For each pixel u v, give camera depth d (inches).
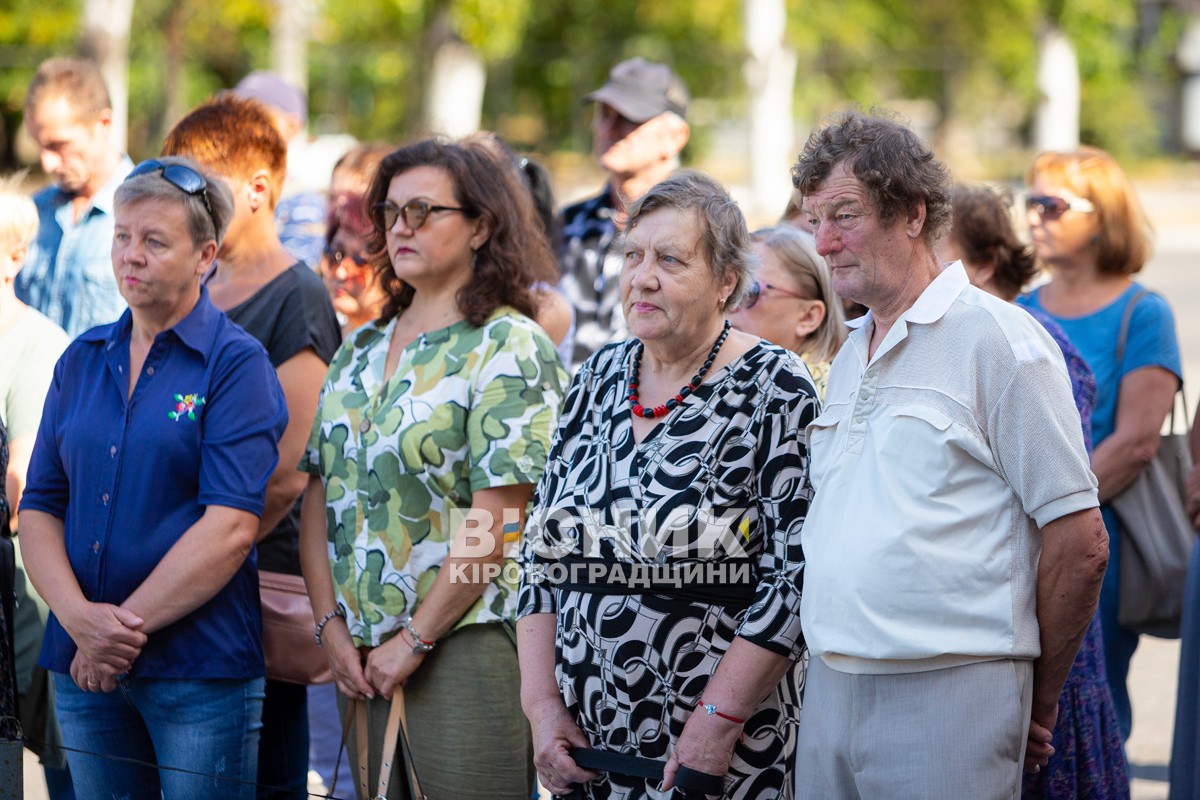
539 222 235.3
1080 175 280.2
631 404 189.2
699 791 176.7
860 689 168.6
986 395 165.3
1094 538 164.6
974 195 268.4
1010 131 2224.4
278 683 251.8
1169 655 389.1
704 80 1621.6
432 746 213.8
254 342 222.4
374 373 222.1
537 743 188.1
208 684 217.5
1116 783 223.5
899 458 166.7
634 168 344.2
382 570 213.3
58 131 296.7
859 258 169.0
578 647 186.2
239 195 253.8
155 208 212.2
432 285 221.5
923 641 163.3
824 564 170.1
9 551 229.1
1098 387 275.4
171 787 210.8
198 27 1492.4
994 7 1860.2
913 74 1883.6
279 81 418.9
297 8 1310.3
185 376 215.9
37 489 222.4
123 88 1096.8
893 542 164.6
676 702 181.3
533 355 214.2
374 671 213.8
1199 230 1403.8
